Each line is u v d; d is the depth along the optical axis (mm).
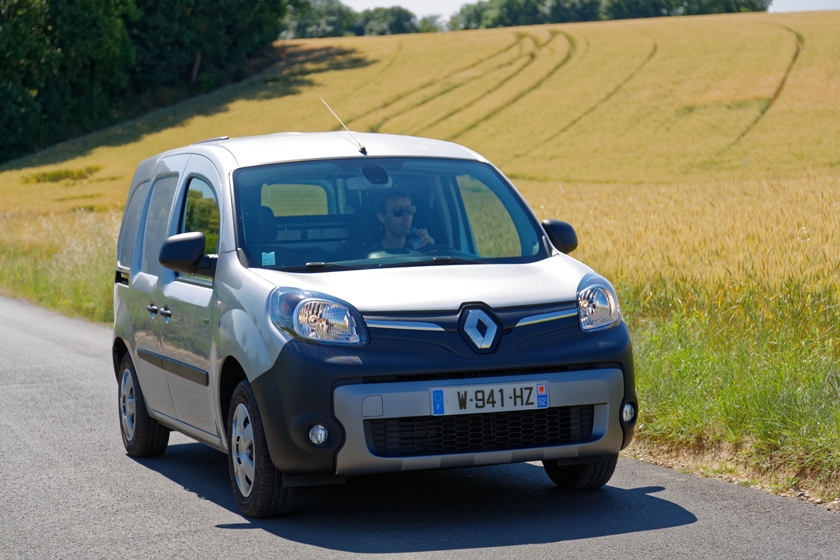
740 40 88562
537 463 7309
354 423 5312
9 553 5379
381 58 108062
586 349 5617
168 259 6246
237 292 5945
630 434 5812
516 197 6930
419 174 6793
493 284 5758
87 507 6320
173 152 7848
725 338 9688
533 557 4965
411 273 5910
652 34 98188
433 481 6824
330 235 6289
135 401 7805
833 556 4844
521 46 101562
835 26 90500
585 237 18672
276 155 6785
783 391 7039
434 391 5371
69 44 100812
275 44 128125
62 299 20609
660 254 14500
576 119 69938
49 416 9555
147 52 111062
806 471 6262
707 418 7191
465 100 80688
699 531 5336
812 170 48594
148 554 5273
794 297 10648
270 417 5477
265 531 5637
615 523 5562
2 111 95625
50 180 76875
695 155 56844
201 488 6805
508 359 5449
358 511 6039
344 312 5438
